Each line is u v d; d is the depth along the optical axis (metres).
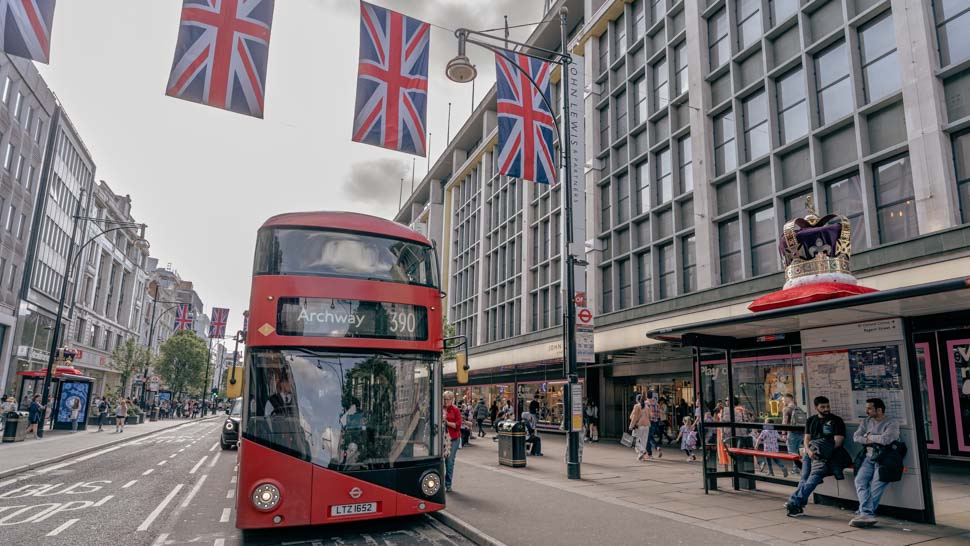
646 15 24.64
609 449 19.61
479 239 43.72
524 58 13.90
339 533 7.51
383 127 10.96
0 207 31.06
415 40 11.59
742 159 18.91
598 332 24.42
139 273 69.12
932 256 12.12
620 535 6.92
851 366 8.41
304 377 6.99
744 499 9.41
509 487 10.70
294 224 7.62
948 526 7.28
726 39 20.12
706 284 19.30
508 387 34.66
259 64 9.92
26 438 22.81
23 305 34.94
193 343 58.69
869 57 14.98
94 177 48.78
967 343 13.10
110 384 59.75
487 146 42.44
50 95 36.44
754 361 16.25
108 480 12.17
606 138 27.31
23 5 8.95
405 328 7.62
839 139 15.62
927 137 12.95
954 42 13.05
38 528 7.73
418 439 7.35
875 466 7.47
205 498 10.00
